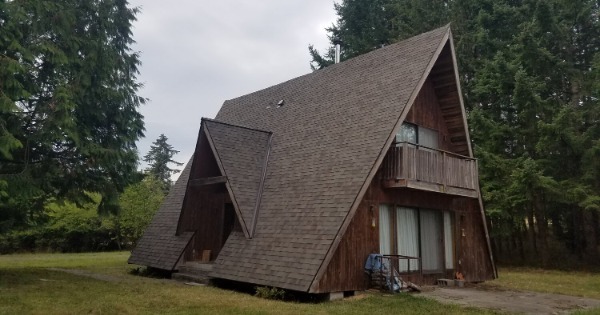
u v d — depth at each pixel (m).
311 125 15.72
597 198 21.25
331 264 11.02
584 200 21.78
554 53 25.84
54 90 12.41
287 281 10.78
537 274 20.94
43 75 12.90
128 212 35.16
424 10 31.11
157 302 9.87
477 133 25.67
